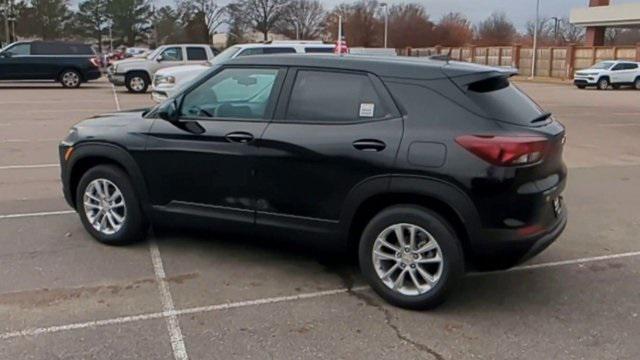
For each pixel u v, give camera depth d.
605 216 6.29
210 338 3.53
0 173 7.98
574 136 12.84
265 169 4.21
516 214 3.64
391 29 71.81
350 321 3.77
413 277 3.90
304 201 4.13
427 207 3.82
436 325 3.74
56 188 7.14
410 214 3.82
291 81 4.24
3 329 3.57
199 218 4.58
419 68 3.92
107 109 16.30
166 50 21.97
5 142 10.61
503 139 3.60
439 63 4.03
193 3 77.62
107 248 4.99
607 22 42.59
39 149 9.92
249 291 4.20
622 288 4.36
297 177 4.11
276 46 13.85
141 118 4.87
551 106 20.84
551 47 45.03
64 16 76.06
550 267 4.77
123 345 3.43
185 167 4.54
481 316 3.87
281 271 4.56
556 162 3.98
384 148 3.81
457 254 3.75
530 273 4.63
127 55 48.47
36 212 6.05
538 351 3.44
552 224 3.93
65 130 12.20
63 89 23.23
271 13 77.94
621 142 11.99
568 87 33.91
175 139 4.56
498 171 3.58
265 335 3.57
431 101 3.81
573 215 6.31
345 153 3.92
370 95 3.97
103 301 3.99
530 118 3.96
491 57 49.84
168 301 4.01
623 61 32.59
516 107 3.95
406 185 3.76
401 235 3.90
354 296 4.14
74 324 3.66
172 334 3.57
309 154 4.03
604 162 9.69
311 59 4.24
